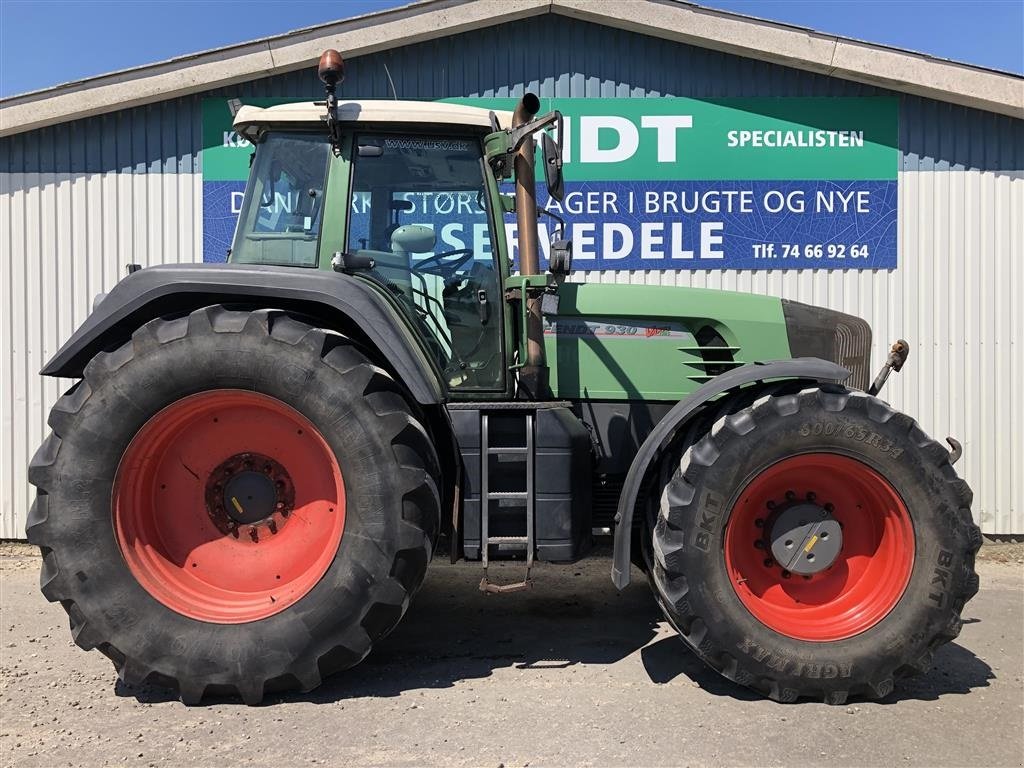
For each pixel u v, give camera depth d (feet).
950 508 8.99
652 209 17.81
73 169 17.75
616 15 17.10
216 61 17.16
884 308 17.88
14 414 17.90
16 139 17.72
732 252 17.85
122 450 8.75
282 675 8.66
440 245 10.53
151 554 9.03
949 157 17.78
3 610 12.89
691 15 17.07
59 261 17.87
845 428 8.99
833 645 8.87
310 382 8.75
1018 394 17.84
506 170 11.37
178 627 8.63
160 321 8.91
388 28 17.17
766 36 17.07
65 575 8.58
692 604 8.84
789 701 8.91
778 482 9.50
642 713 8.63
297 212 10.35
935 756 7.70
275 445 9.32
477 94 17.74
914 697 9.20
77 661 10.37
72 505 8.63
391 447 8.79
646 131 17.74
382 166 10.43
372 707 8.73
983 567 16.14
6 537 17.88
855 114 17.72
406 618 12.32
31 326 17.90
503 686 9.42
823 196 17.80
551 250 10.29
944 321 17.85
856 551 9.64
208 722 8.33
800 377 9.41
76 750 7.70
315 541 9.27
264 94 17.62
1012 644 11.23
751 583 9.48
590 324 11.33
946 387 17.83
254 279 9.02
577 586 14.34
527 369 10.83
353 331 9.78
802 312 11.69
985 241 17.80
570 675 9.82
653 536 9.29
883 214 17.80
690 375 11.36
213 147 17.70
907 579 9.00
